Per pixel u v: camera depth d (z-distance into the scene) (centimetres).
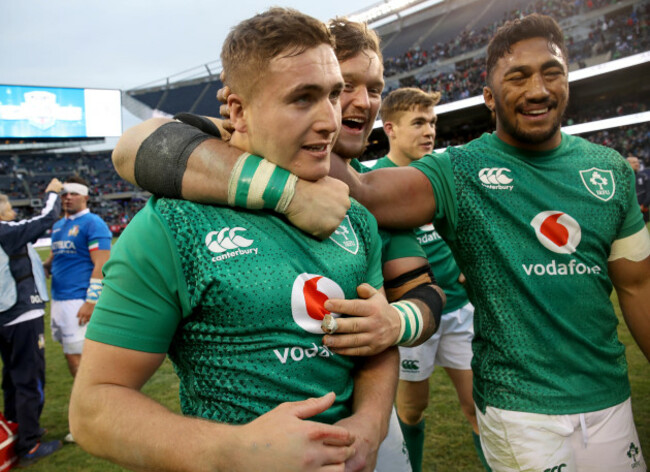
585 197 154
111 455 96
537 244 152
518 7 3062
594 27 2556
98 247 400
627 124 2217
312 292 108
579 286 153
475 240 156
